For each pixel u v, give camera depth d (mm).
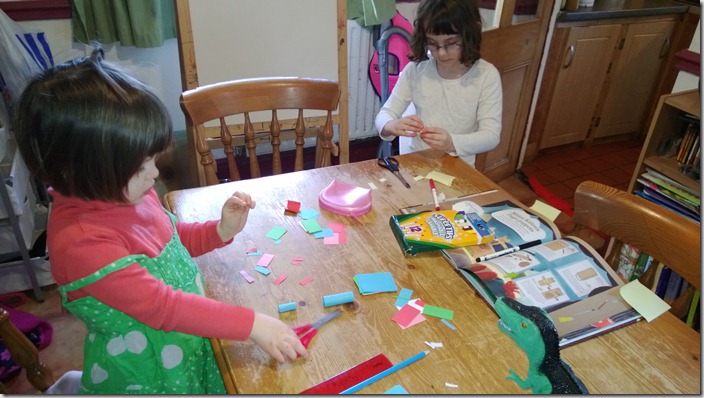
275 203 1134
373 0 2494
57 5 2006
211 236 951
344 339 785
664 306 861
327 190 1160
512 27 2434
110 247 713
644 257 1350
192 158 1546
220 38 1880
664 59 3268
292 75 2037
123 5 2023
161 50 2295
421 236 1000
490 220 1078
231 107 1400
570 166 3213
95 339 831
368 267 943
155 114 701
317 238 1021
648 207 927
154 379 850
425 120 1696
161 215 890
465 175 1290
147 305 712
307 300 859
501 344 788
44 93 650
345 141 2053
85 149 652
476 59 1555
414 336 796
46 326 1732
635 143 3547
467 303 866
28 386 1575
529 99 2854
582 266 936
